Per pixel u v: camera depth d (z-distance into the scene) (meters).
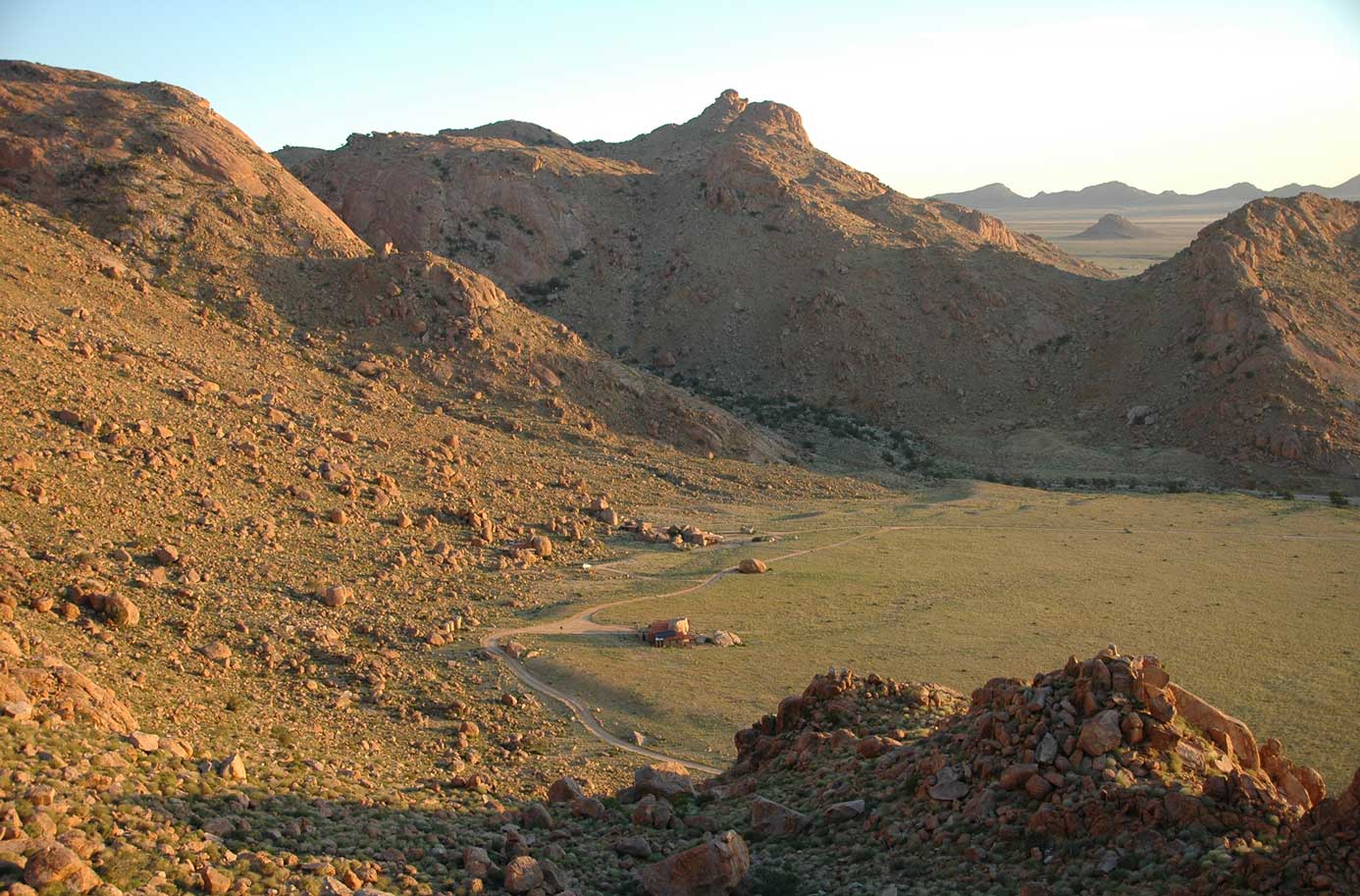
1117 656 21.78
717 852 18.97
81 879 14.48
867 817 21.81
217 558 46.44
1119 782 19.52
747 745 29.73
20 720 19.78
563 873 19.41
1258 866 16.88
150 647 35.09
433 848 20.16
